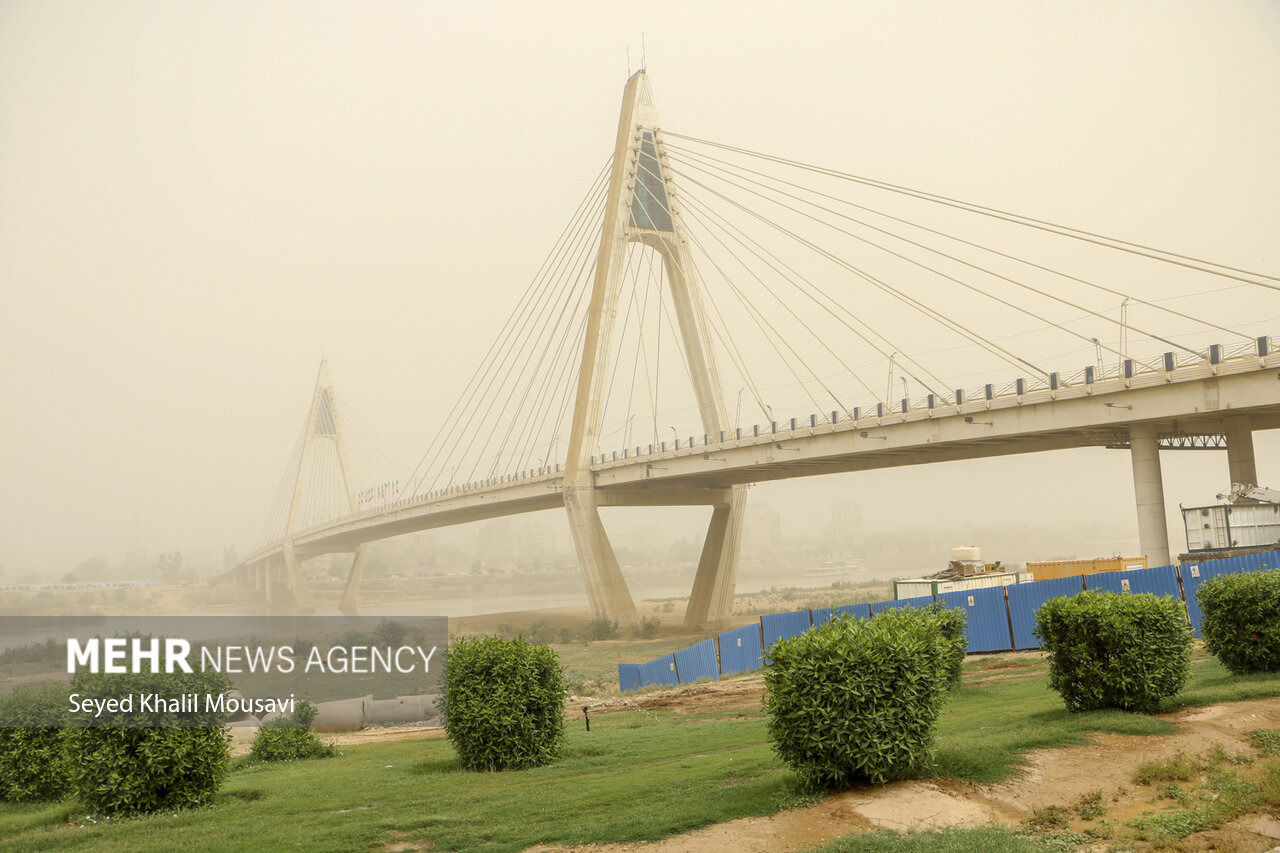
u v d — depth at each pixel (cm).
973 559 5000
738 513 9512
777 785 1298
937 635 1354
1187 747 1391
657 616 10969
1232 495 4447
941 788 1226
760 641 4234
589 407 8800
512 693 1858
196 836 1304
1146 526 5184
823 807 1184
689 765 1631
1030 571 4956
